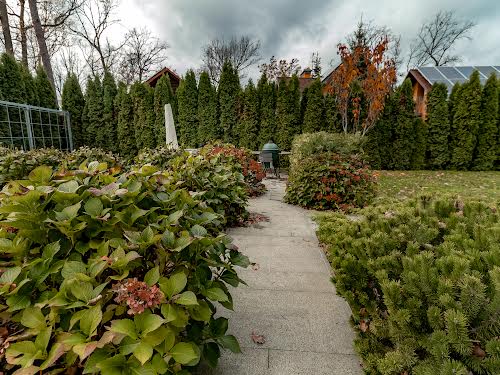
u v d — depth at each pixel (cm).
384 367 115
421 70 1227
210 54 2348
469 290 97
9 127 719
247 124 935
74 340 80
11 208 103
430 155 895
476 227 142
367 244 158
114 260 97
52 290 98
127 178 155
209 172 341
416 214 181
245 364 142
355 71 765
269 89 925
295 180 478
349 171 450
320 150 512
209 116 948
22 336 84
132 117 975
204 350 124
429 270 115
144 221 130
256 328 169
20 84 796
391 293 118
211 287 121
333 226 235
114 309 98
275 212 434
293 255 274
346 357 148
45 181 132
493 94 837
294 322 175
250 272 239
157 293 91
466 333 93
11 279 91
